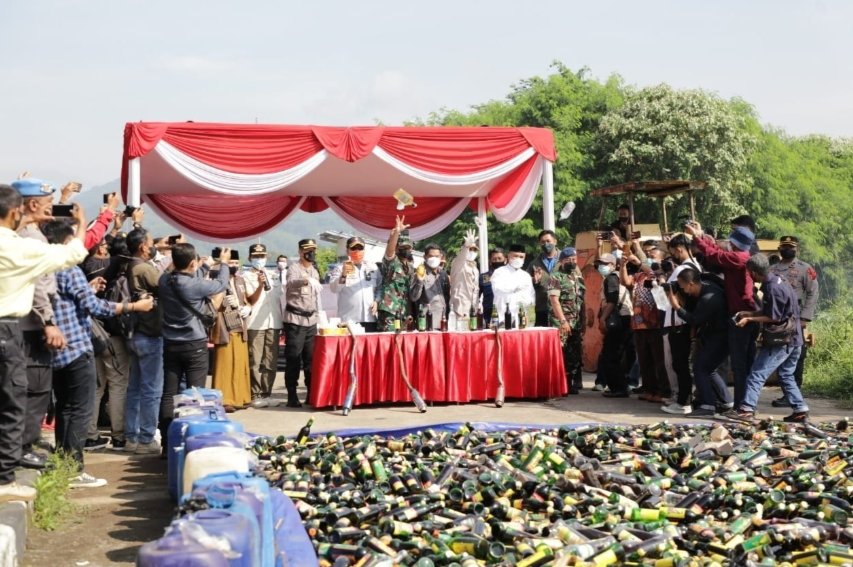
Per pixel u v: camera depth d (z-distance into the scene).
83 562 5.41
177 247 8.78
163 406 8.76
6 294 5.60
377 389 11.48
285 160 13.14
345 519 5.48
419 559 4.82
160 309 8.75
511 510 5.64
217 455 5.21
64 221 7.05
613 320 12.41
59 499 6.46
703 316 10.32
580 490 6.09
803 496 5.95
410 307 12.47
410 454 7.40
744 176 45.62
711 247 10.29
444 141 13.86
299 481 6.34
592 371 15.48
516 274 12.46
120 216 9.78
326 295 17.94
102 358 9.06
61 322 7.18
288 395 11.82
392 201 17.61
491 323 12.05
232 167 12.91
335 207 17.39
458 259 12.66
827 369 14.17
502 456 7.13
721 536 5.17
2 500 5.75
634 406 11.59
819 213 53.41
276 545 4.67
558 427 9.21
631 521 5.60
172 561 3.28
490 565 4.78
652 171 42.06
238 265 12.05
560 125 45.62
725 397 10.52
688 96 42.47
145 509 6.71
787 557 4.97
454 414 10.92
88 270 9.01
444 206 17.73
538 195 41.50
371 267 12.84
